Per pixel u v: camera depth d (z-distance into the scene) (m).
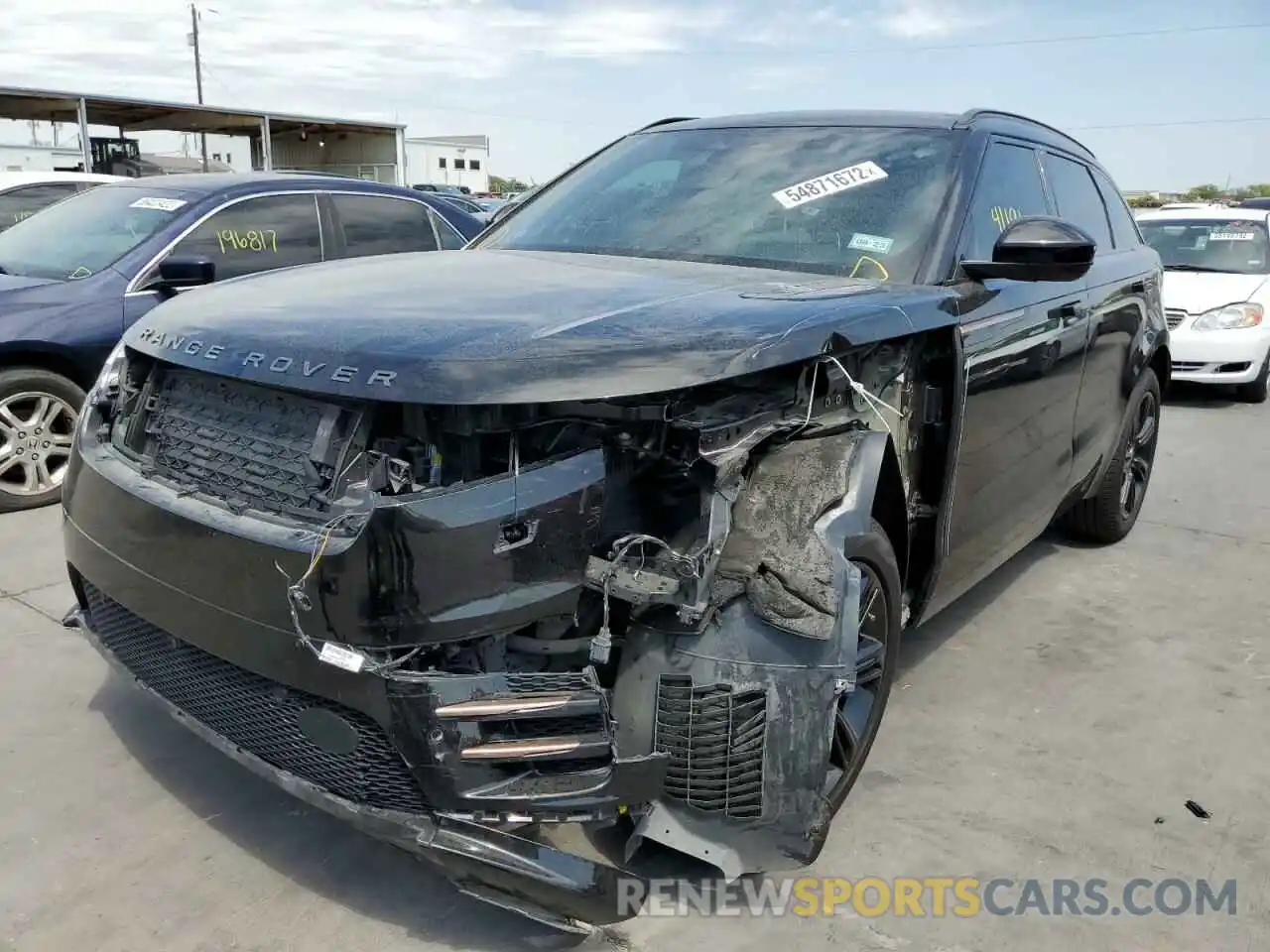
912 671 4.00
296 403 2.33
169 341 2.62
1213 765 3.38
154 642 2.63
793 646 2.33
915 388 3.05
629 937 2.50
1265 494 6.75
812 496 2.46
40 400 5.55
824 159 3.70
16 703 3.48
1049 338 3.81
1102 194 5.02
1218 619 4.62
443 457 2.18
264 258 6.43
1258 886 2.78
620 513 2.30
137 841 2.79
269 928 2.48
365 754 2.21
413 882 2.67
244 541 2.25
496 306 2.57
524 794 2.14
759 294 2.79
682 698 2.30
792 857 2.41
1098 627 4.49
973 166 3.60
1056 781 3.25
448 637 2.10
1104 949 2.53
